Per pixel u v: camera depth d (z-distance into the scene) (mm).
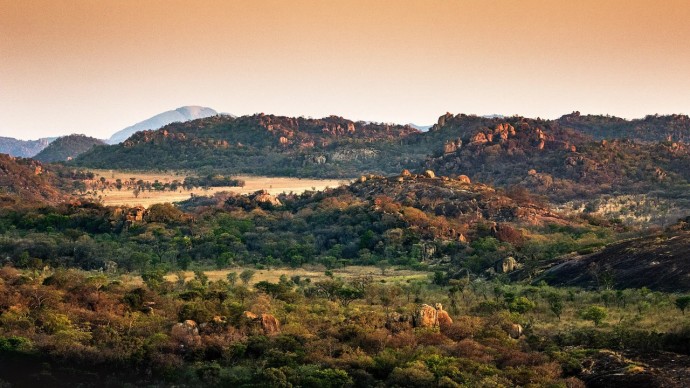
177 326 144375
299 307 164375
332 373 123625
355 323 146500
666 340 133250
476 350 132500
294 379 124125
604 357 127938
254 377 126688
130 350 137125
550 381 118250
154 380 131500
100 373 133625
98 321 152000
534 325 151125
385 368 127500
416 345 136500
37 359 136875
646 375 118312
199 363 135000
